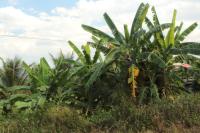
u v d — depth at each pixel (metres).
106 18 17.52
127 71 16.69
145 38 16.80
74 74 17.41
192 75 16.91
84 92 17.05
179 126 10.97
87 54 17.59
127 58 16.86
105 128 11.82
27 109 16.61
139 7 17.28
